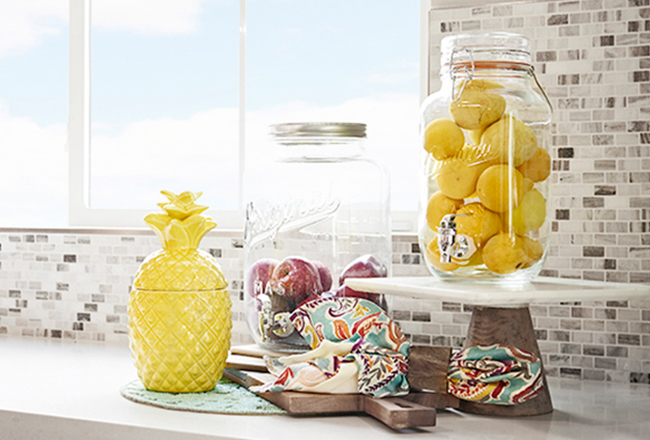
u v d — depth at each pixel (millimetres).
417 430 938
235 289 1604
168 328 1083
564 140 1354
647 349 1307
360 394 1010
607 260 1331
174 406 1024
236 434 893
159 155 1832
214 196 1789
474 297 944
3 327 1780
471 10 1413
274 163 1271
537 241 1041
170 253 1135
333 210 1244
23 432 1012
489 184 1010
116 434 941
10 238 1766
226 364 1200
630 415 1051
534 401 1043
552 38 1360
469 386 1007
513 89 1047
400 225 1593
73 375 1286
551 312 1361
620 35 1320
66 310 1725
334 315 1123
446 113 1061
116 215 1819
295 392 1013
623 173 1320
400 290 1052
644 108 1308
